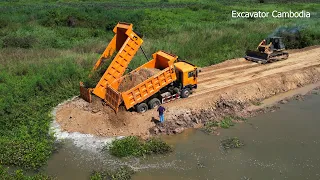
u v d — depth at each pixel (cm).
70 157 1529
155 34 3516
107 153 1555
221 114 1916
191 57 2798
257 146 1599
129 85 1914
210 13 5053
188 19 4575
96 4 6084
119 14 4484
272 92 2228
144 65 2053
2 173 1372
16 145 1573
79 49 2972
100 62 2088
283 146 1595
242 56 2850
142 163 1477
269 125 1802
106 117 1764
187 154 1541
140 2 6500
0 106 1880
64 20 4097
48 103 1998
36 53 2775
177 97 1991
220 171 1414
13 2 6331
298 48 3177
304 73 2458
